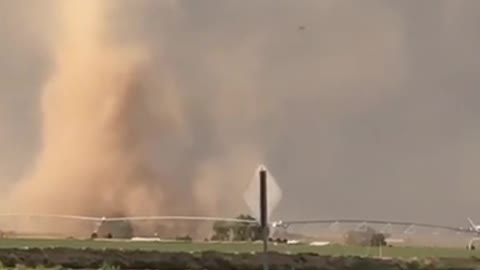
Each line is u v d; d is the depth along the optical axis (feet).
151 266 318.45
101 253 321.32
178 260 319.88
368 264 323.16
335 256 327.88
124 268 317.83
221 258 321.11
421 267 324.60
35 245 340.80
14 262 311.27
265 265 184.14
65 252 320.09
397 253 346.13
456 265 330.13
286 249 350.84
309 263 322.34
